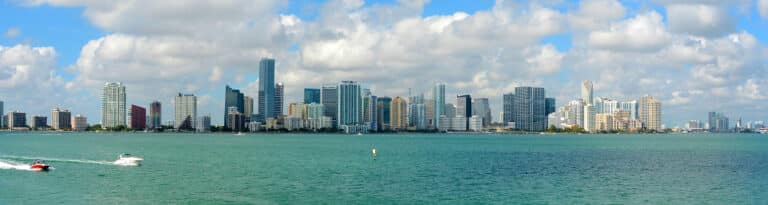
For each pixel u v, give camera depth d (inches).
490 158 7657.5
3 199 3791.8
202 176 5088.6
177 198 3865.7
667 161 7071.9
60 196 3914.9
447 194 4069.9
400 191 4188.0
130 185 4453.7
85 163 6304.1
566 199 3878.0
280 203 3703.3
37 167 5403.5
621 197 3946.9
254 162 6786.4
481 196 3981.3
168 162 6707.7
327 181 4741.6
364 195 4018.2
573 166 6250.0
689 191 4212.6
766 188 4372.5
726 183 4645.7
